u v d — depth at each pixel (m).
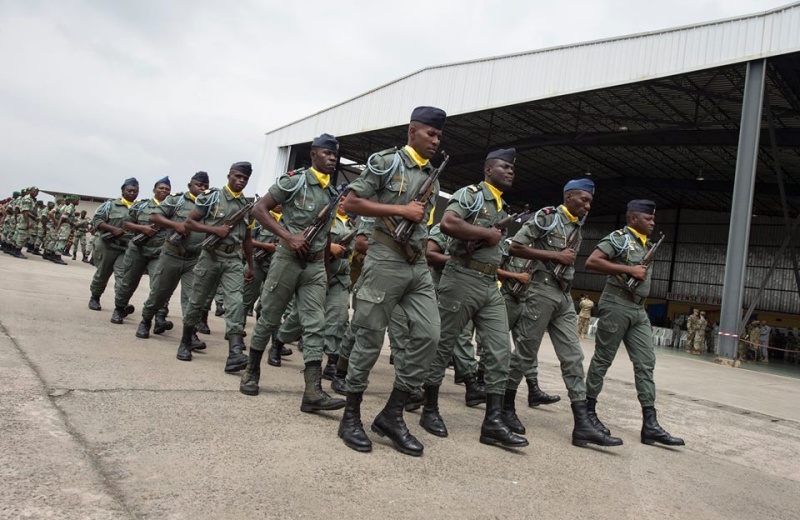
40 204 17.14
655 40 14.52
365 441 3.02
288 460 2.68
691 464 3.79
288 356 6.04
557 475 3.11
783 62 13.48
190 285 5.52
